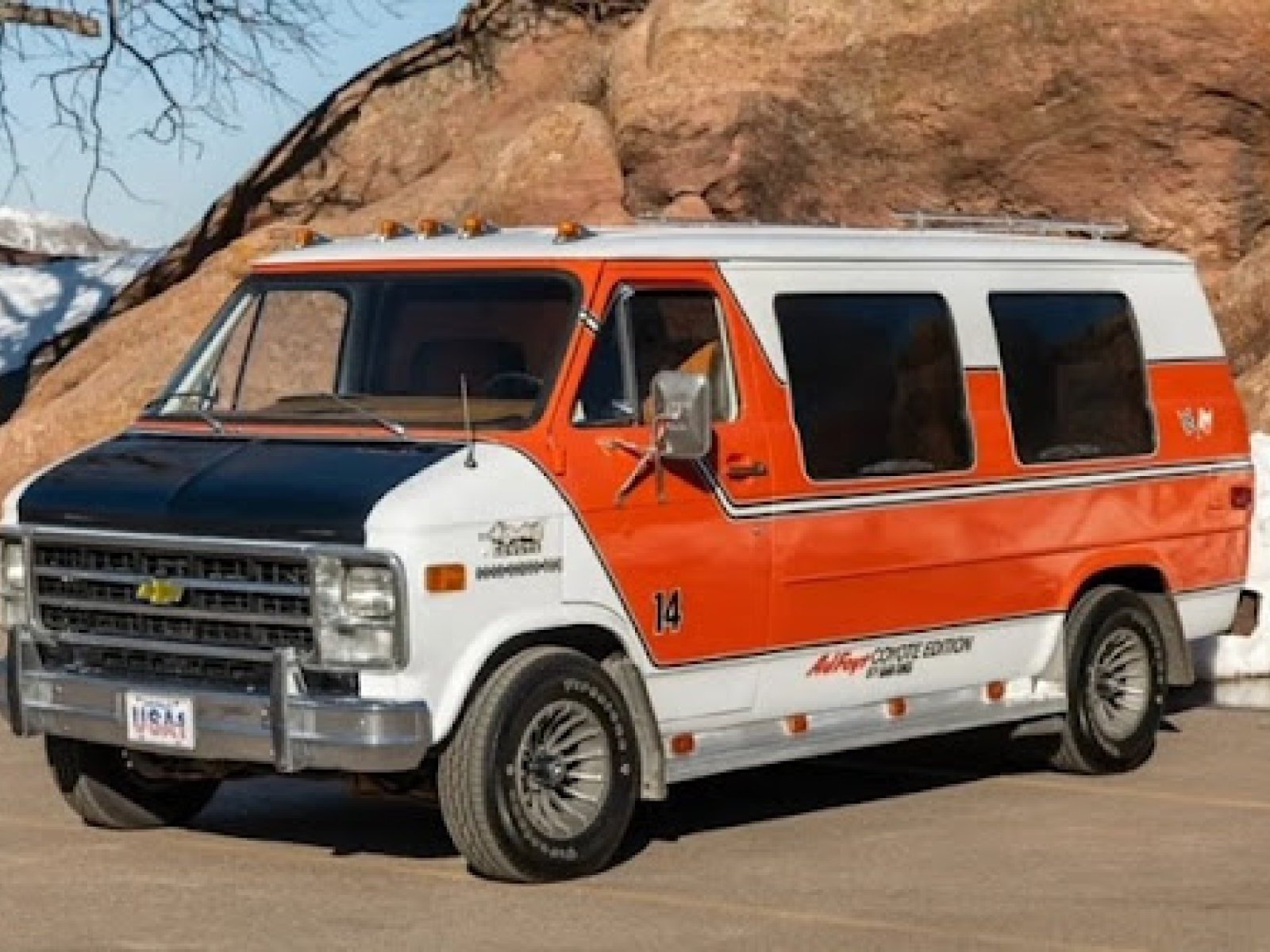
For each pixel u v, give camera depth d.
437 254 12.77
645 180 28.12
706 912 11.20
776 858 12.46
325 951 10.46
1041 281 14.65
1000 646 14.16
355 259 13.02
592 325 12.16
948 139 28.02
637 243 12.59
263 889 11.70
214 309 29.83
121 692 11.89
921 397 13.69
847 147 28.23
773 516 12.77
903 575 13.48
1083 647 14.63
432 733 11.27
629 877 11.95
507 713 11.47
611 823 11.91
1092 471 14.68
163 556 11.88
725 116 27.61
